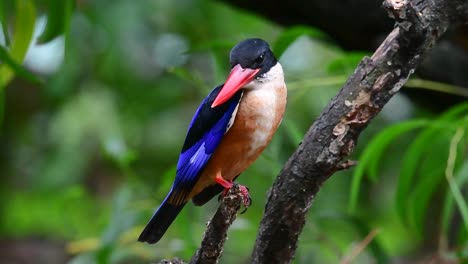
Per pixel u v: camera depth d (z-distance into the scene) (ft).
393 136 25.91
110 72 40.11
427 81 30.09
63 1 28.14
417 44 16.80
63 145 39.17
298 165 17.93
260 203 37.35
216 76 27.30
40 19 32.86
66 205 36.29
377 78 17.16
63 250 46.57
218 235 18.21
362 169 26.13
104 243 28.37
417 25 16.49
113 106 39.78
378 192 40.16
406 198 28.55
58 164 39.09
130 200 29.63
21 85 43.45
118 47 39.45
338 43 31.04
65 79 38.27
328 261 36.63
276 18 31.01
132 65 40.19
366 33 29.94
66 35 28.37
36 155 43.50
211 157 21.42
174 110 41.39
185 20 40.22
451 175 24.81
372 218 40.70
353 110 17.33
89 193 41.65
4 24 27.58
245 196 21.22
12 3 31.42
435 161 29.07
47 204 42.22
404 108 37.19
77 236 40.11
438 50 29.78
